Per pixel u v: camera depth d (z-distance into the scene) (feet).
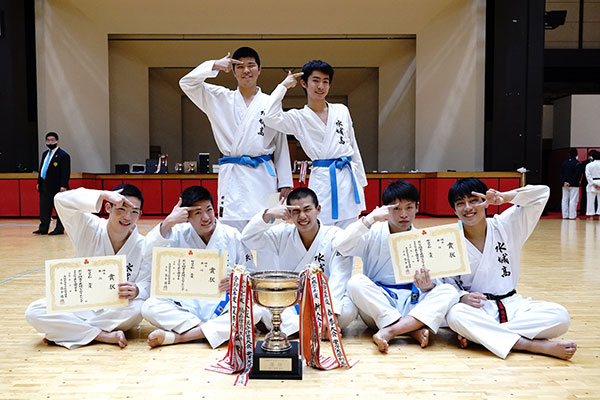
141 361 7.79
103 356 8.04
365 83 52.13
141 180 37.14
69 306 8.17
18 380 6.98
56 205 8.50
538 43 34.99
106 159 42.11
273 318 7.42
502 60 35.22
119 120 45.21
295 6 39.52
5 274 15.52
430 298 8.66
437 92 39.47
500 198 8.52
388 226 9.80
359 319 10.78
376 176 36.68
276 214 8.93
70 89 38.99
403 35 43.83
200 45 45.34
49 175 26.40
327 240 9.64
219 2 38.88
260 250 9.60
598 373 7.24
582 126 43.29
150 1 38.27
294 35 43.91
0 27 36.52
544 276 14.99
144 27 40.93
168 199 37.09
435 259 8.55
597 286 13.55
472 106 36.19
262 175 11.30
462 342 8.41
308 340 7.52
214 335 8.51
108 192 8.48
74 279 8.24
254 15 40.14
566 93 50.75
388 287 9.64
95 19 40.09
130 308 8.87
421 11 39.14
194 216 9.00
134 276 9.25
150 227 29.66
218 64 10.96
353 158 12.45
